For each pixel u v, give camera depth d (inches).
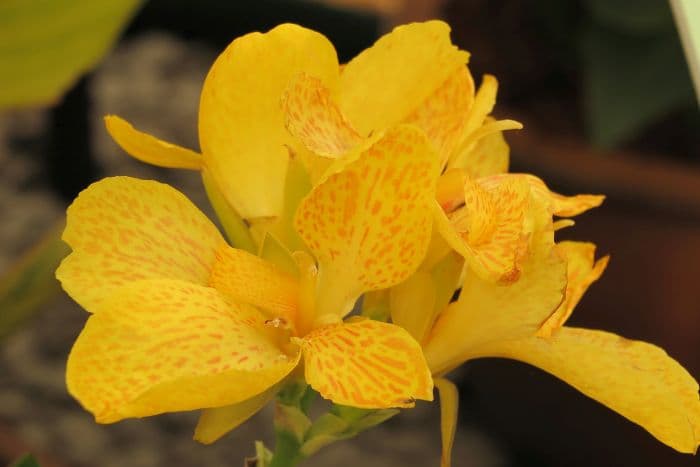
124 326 17.3
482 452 52.0
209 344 17.6
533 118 47.4
